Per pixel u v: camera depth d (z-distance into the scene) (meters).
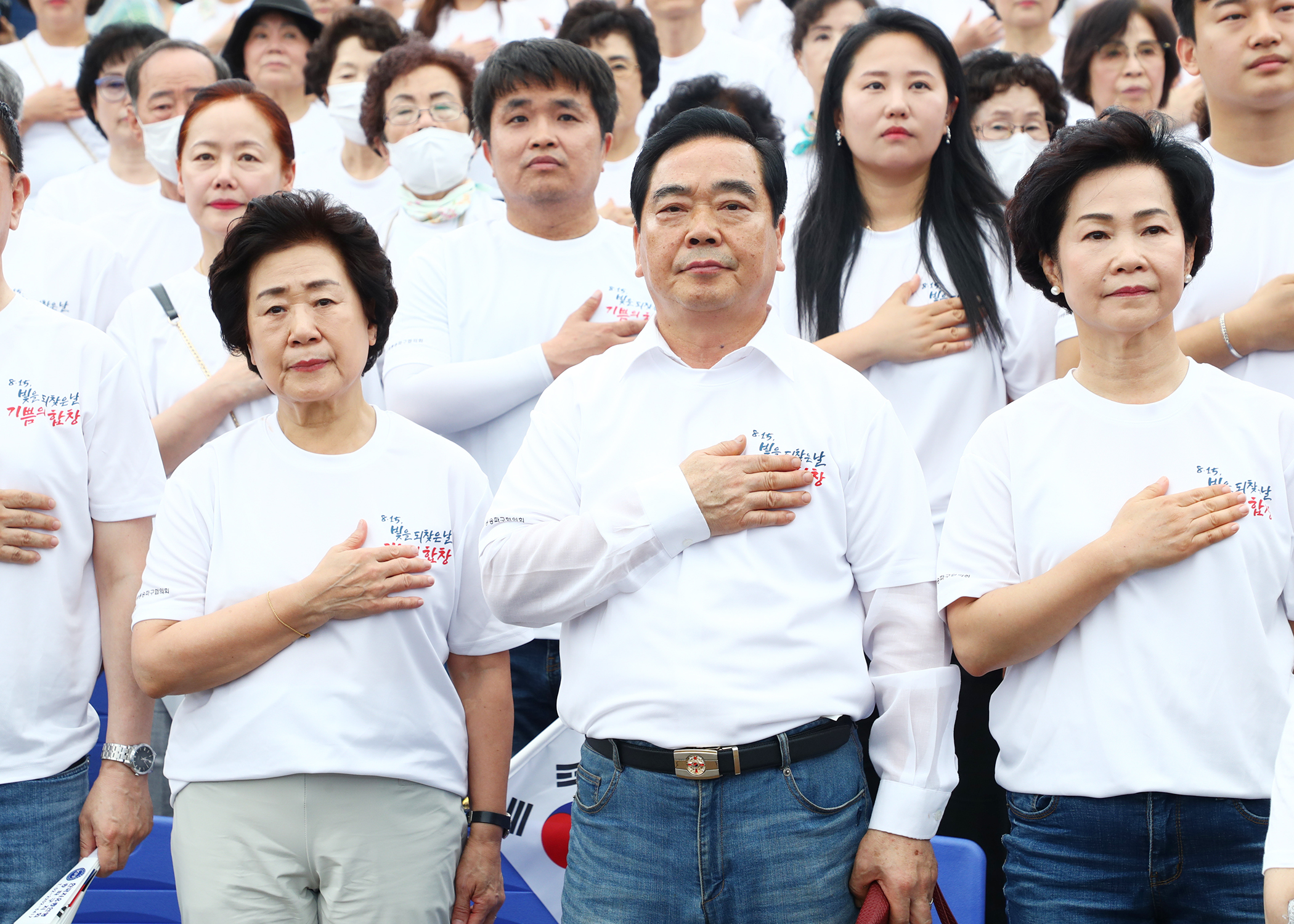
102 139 10.09
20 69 10.43
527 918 5.22
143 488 4.98
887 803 4.05
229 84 6.73
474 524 4.69
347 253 4.59
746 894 3.89
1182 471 4.22
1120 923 4.10
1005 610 4.16
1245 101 5.71
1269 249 5.71
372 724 4.33
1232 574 4.06
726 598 3.97
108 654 4.88
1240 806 3.99
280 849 4.25
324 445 4.61
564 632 4.29
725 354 4.32
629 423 4.27
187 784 4.35
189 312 6.46
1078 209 4.37
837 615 4.12
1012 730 4.31
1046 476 4.32
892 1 10.76
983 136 7.98
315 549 4.47
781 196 4.40
